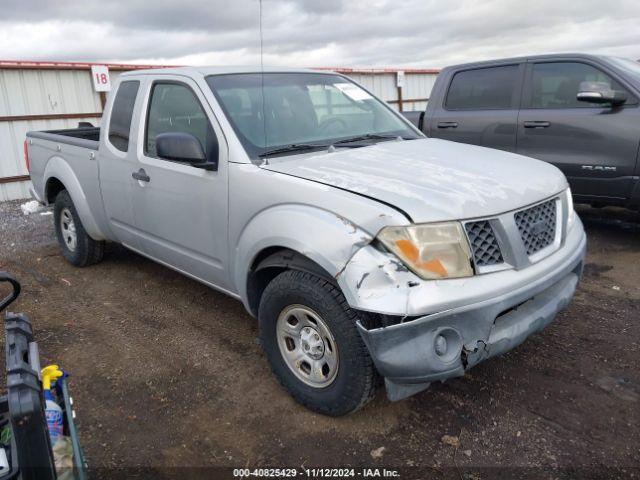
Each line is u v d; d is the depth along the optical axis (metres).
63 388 2.27
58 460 2.02
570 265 2.97
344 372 2.66
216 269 3.54
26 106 10.69
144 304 4.55
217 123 3.43
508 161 3.41
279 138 3.53
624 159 5.32
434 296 2.39
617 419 2.84
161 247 4.04
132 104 4.26
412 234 2.46
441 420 2.88
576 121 5.61
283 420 2.93
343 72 16.20
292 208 2.86
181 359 3.62
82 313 4.42
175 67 4.09
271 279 3.26
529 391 3.11
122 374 3.46
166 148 3.31
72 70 11.23
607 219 6.68
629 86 5.35
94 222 4.95
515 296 2.57
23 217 8.31
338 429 2.84
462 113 6.66
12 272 5.50
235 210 3.23
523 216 2.82
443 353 2.45
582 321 3.95
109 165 4.43
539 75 6.02
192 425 2.93
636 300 4.27
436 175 2.95
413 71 18.62
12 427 1.59
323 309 2.66
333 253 2.57
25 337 2.00
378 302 2.40
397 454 2.64
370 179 2.85
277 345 3.04
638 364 3.35
